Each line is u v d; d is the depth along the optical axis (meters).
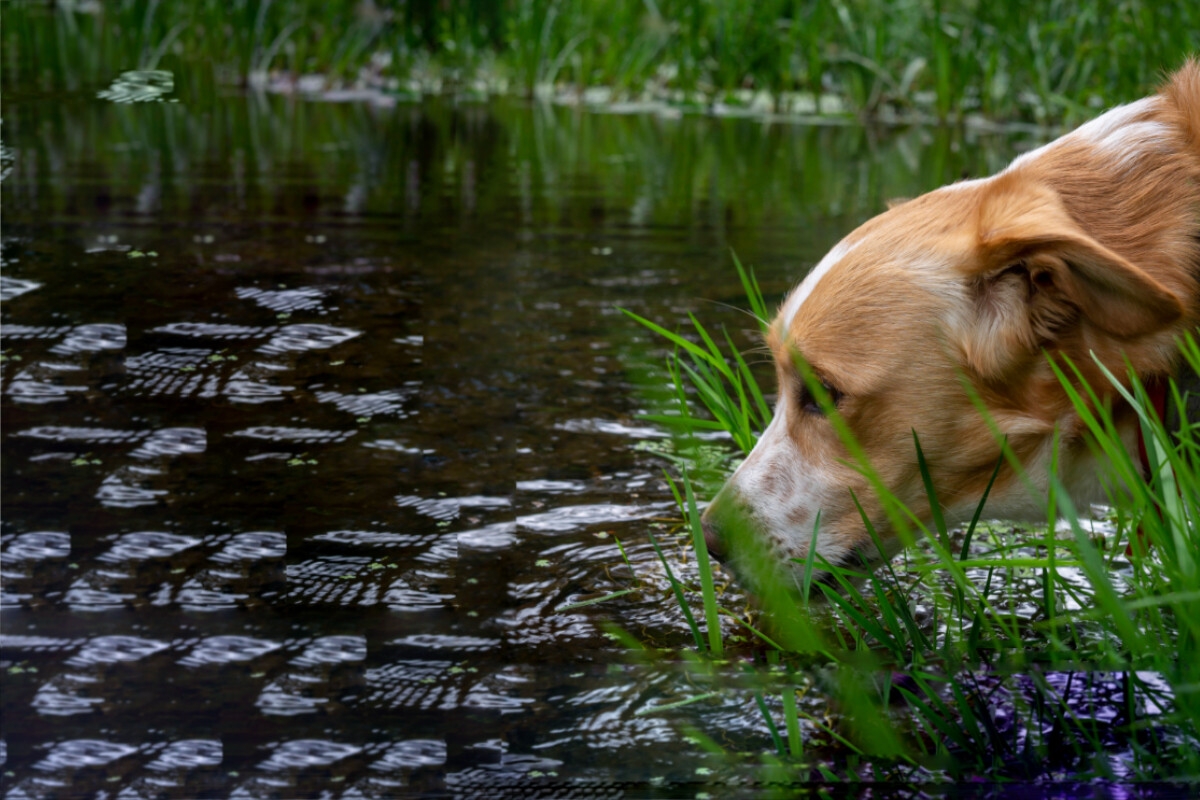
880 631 2.48
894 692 2.36
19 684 2.25
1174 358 2.47
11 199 6.16
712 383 3.57
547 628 2.56
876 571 2.84
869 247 2.61
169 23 12.52
